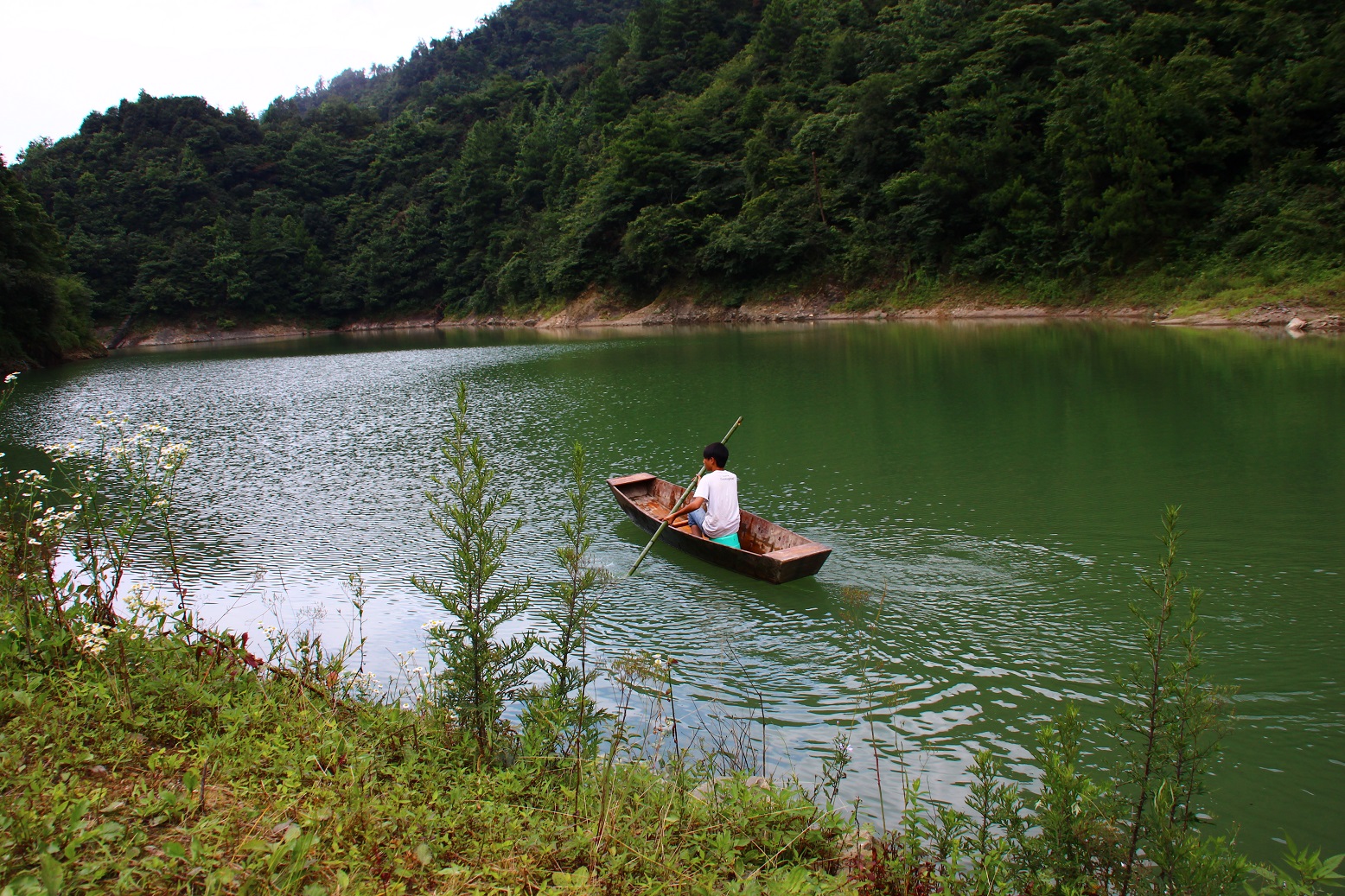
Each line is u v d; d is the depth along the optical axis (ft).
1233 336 77.97
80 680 11.76
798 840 10.32
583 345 124.06
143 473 17.53
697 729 15.93
